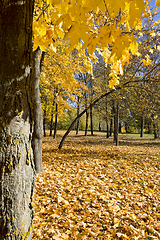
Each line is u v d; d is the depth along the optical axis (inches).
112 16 60.9
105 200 133.6
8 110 50.2
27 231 55.8
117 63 67.6
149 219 113.1
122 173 209.3
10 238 50.6
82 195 140.6
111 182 178.5
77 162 254.7
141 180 188.5
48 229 96.2
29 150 57.6
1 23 46.6
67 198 134.0
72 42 58.2
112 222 107.7
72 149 375.6
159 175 206.4
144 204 134.0
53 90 273.1
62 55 218.8
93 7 50.6
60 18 54.9
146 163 261.9
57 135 812.0
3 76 48.9
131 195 147.7
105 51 102.9
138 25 80.6
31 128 59.1
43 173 190.2
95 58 153.0
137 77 359.6
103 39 62.3
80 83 229.6
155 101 384.5
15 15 46.6
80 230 98.9
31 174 58.6
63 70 219.3
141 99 394.6
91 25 112.0
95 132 1090.1
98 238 91.7
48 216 110.3
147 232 100.5
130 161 270.7
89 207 123.7
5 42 47.4
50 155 301.3
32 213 59.3
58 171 207.3
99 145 462.9
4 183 49.6
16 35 47.9
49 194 139.0
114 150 373.1
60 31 68.6
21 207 53.6
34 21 71.9
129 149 393.1
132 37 57.6
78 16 52.9
